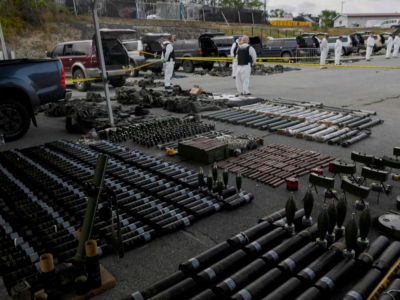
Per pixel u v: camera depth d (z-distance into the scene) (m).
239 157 5.54
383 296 2.29
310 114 8.08
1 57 11.48
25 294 2.20
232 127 7.43
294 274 2.68
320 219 2.91
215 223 3.65
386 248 2.90
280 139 6.54
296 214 3.49
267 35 41.22
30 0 23.80
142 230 3.37
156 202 3.96
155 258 3.08
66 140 6.48
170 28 33.78
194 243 3.30
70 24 25.95
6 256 2.90
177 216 3.61
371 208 3.86
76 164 5.10
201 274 2.60
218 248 2.91
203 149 5.23
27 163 5.20
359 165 5.14
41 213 3.70
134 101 10.07
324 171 4.98
